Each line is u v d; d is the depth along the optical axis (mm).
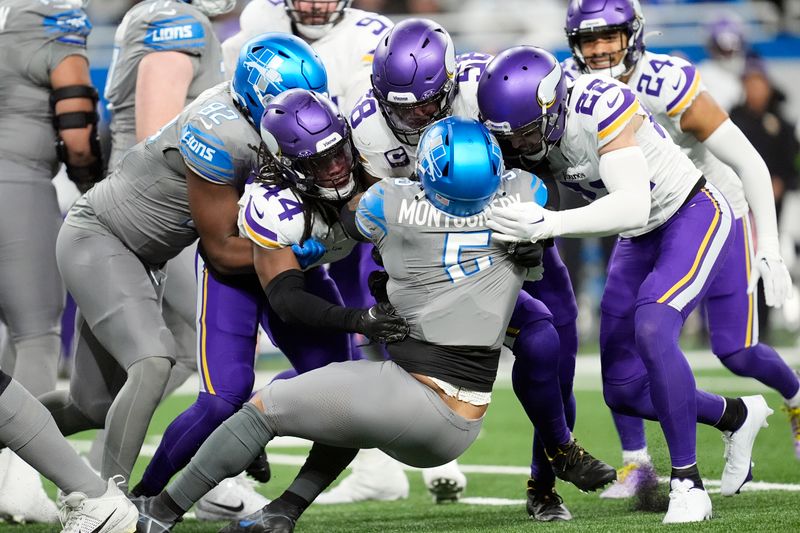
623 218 11750
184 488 11750
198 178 12539
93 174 15812
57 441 11477
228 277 13070
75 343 14438
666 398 12727
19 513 14633
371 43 16062
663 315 12930
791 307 36219
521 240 11086
